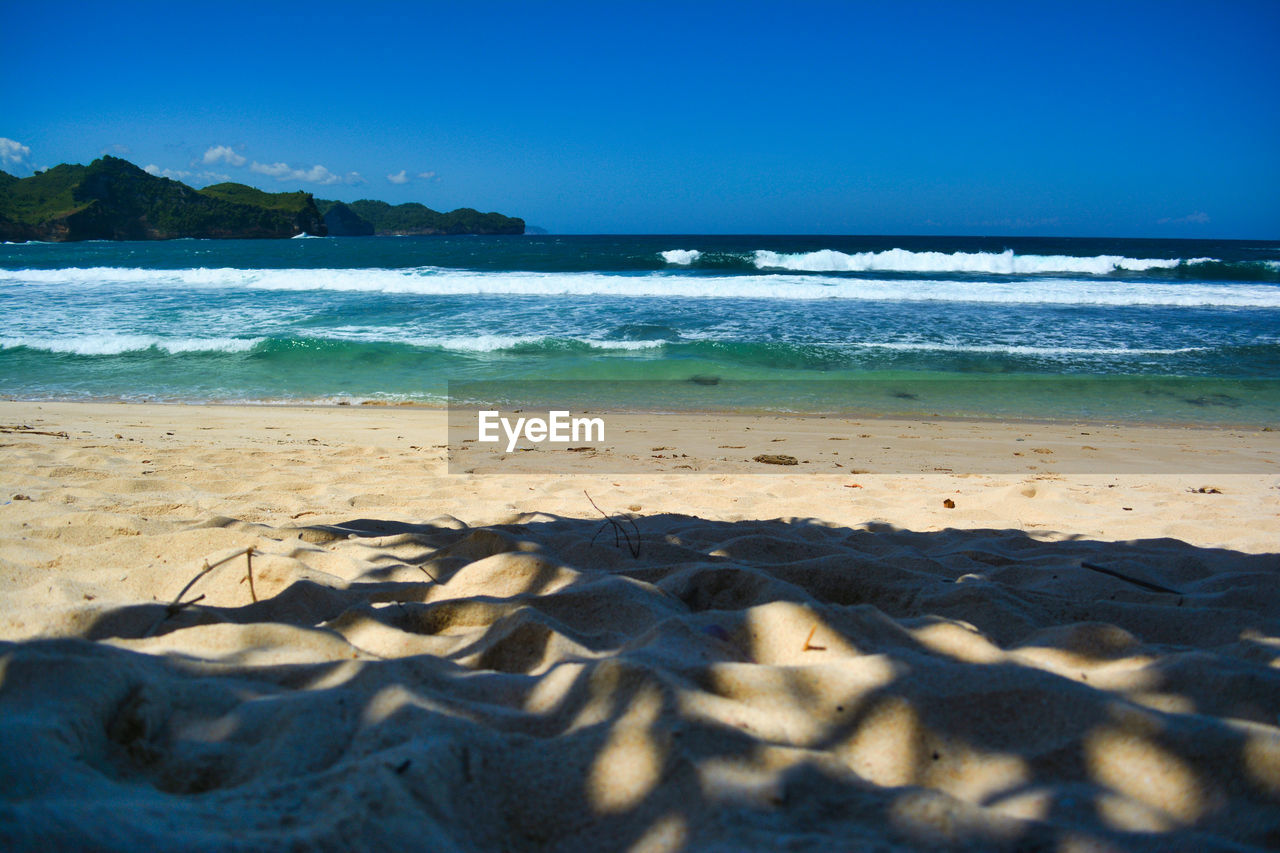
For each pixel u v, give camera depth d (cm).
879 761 144
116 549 284
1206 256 4975
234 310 1845
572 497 488
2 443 589
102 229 12075
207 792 128
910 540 372
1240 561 322
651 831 119
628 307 1919
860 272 3145
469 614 223
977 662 188
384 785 119
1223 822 129
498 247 5791
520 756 135
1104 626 208
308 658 186
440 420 931
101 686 144
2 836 95
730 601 245
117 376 1216
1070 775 141
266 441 752
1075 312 1895
